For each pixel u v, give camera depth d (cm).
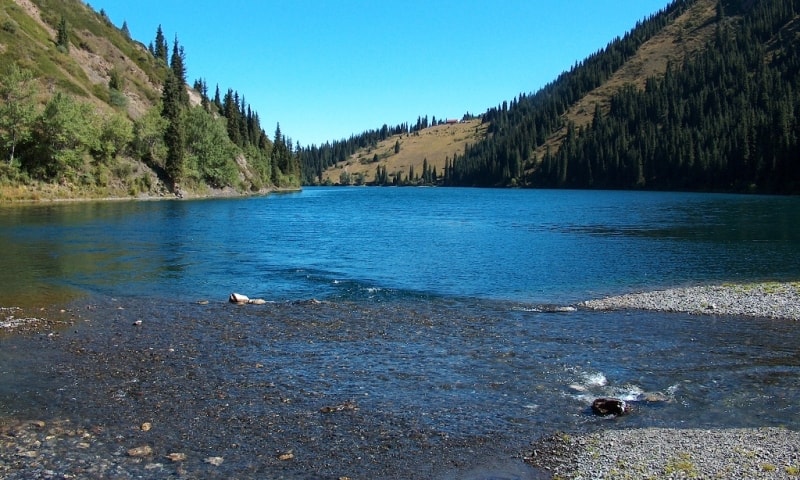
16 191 7381
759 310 2116
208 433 1037
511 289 2594
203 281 2673
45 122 8012
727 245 4103
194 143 11700
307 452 970
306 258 3494
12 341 1600
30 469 881
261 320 1928
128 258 3294
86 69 12100
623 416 1141
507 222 6481
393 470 915
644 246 4125
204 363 1444
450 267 3206
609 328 1875
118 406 1155
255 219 6488
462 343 1673
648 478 858
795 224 5528
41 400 1178
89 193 8469
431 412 1155
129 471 886
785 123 12900
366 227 5778
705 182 15362
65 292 2330
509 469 920
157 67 16475
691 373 1409
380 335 1755
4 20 10194
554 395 1257
